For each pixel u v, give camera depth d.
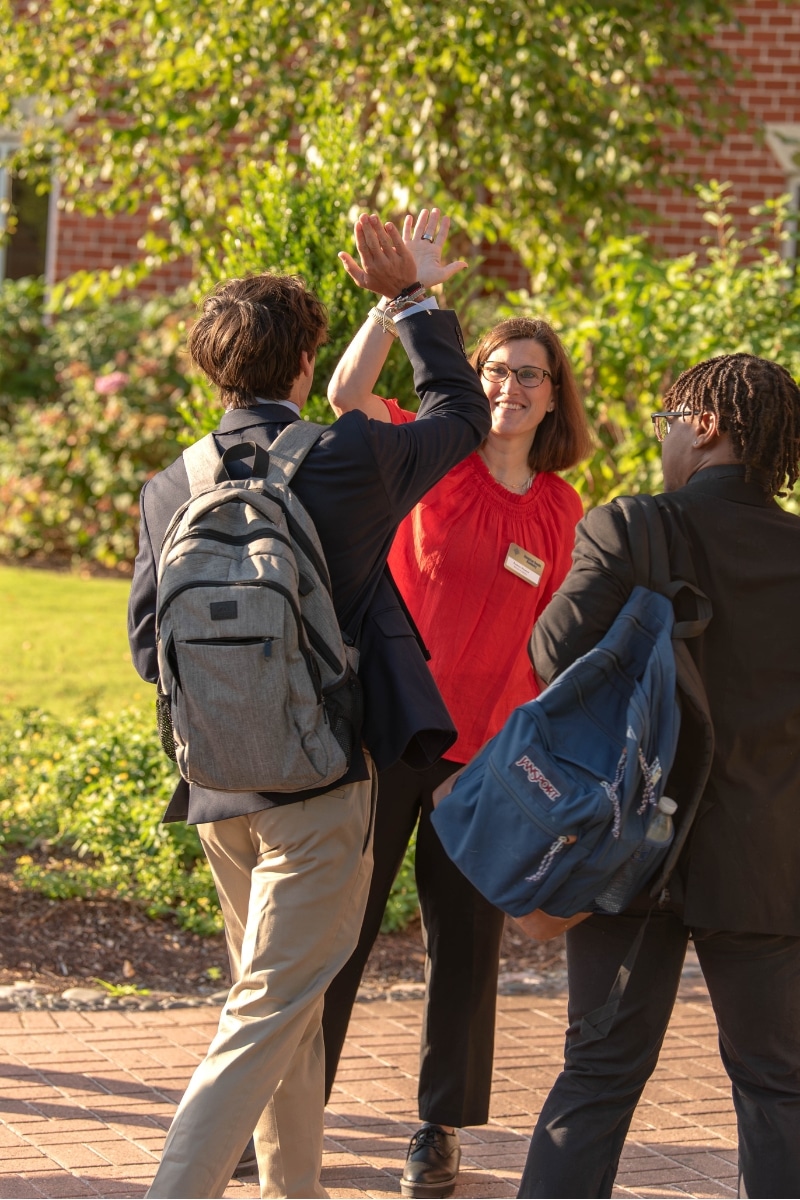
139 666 4.17
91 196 12.41
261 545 3.66
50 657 12.00
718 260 10.39
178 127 11.45
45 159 14.26
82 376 16.34
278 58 11.15
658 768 3.48
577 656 3.70
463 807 3.65
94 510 16.41
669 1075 5.95
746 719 3.65
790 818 3.69
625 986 3.67
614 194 12.19
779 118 16.06
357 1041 6.13
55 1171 4.75
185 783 4.19
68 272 17.64
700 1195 4.90
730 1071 3.82
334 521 3.84
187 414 7.48
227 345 4.02
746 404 3.81
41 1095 5.35
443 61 10.65
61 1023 6.10
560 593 3.74
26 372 17.48
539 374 5.00
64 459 16.19
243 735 3.62
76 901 7.39
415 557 4.97
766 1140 3.68
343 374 4.36
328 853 3.85
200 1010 6.38
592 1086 3.73
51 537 16.84
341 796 3.88
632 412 9.96
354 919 4.01
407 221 4.61
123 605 14.23
